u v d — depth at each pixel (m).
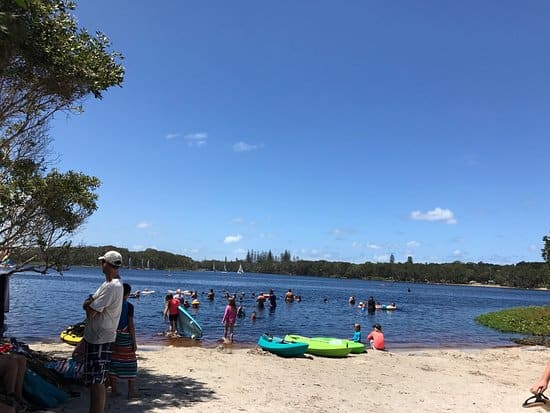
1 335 8.68
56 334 19.47
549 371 7.85
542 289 191.00
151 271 194.88
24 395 7.15
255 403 8.52
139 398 8.30
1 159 8.31
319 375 11.98
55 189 9.51
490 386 11.48
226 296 46.94
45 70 8.00
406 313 42.62
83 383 8.42
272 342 15.80
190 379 10.27
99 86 8.60
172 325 21.20
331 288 102.12
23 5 4.27
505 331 30.22
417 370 13.67
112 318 6.30
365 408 8.75
